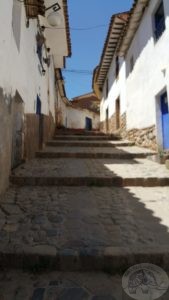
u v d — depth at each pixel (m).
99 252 2.44
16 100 5.35
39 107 7.86
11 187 4.51
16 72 4.68
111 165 6.15
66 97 18.50
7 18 3.79
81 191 4.47
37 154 7.14
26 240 2.66
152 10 7.22
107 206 3.75
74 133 12.52
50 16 6.68
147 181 4.81
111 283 2.21
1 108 3.63
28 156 6.29
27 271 2.36
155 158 6.48
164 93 6.81
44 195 4.18
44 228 2.97
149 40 7.50
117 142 9.35
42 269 2.39
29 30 6.06
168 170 5.50
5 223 3.06
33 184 4.70
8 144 4.21
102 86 17.86
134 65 9.19
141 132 8.37
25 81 5.63
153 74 7.17
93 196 4.21
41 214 3.38
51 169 5.52
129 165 6.14
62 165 6.07
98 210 3.58
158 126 7.03
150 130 7.49
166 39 6.22
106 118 16.05
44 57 8.94
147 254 2.44
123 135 10.91
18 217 3.26
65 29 8.45
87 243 2.62
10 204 3.70
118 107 12.73
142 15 8.15
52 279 2.24
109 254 2.43
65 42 9.61
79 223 3.13
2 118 3.72
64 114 19.84
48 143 9.23
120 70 11.72
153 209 3.63
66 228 2.98
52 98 11.90
